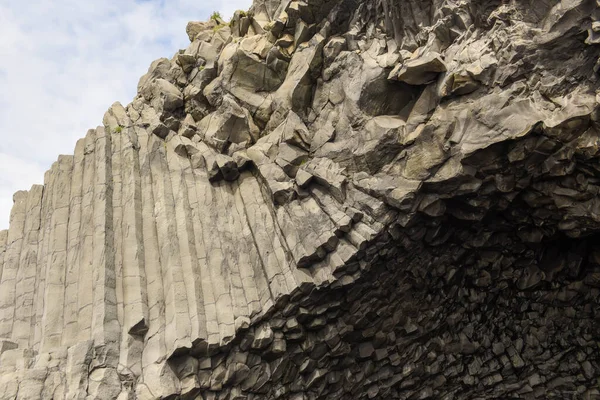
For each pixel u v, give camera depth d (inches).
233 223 641.6
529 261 625.9
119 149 714.8
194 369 532.4
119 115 770.2
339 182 579.5
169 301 567.2
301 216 591.2
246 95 719.1
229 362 551.2
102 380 504.7
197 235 623.2
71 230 647.8
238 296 572.7
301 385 597.9
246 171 684.1
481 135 502.9
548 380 687.1
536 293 650.2
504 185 522.0
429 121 545.3
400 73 567.5
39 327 575.5
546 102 485.7
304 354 585.6
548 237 589.9
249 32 777.6
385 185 554.9
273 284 564.7
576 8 464.8
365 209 564.4
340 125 628.4
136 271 589.3
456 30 560.7
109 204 650.8
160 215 642.2
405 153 560.1
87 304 567.5
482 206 548.1
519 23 501.4
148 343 546.0
